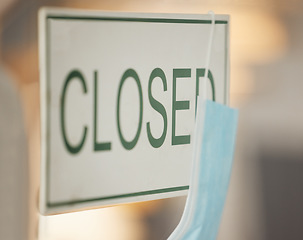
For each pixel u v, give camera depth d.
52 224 0.70
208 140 0.81
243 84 0.96
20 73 0.65
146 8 0.78
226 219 0.96
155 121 0.80
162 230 0.84
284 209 1.02
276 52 0.99
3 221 0.65
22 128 0.66
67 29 0.69
